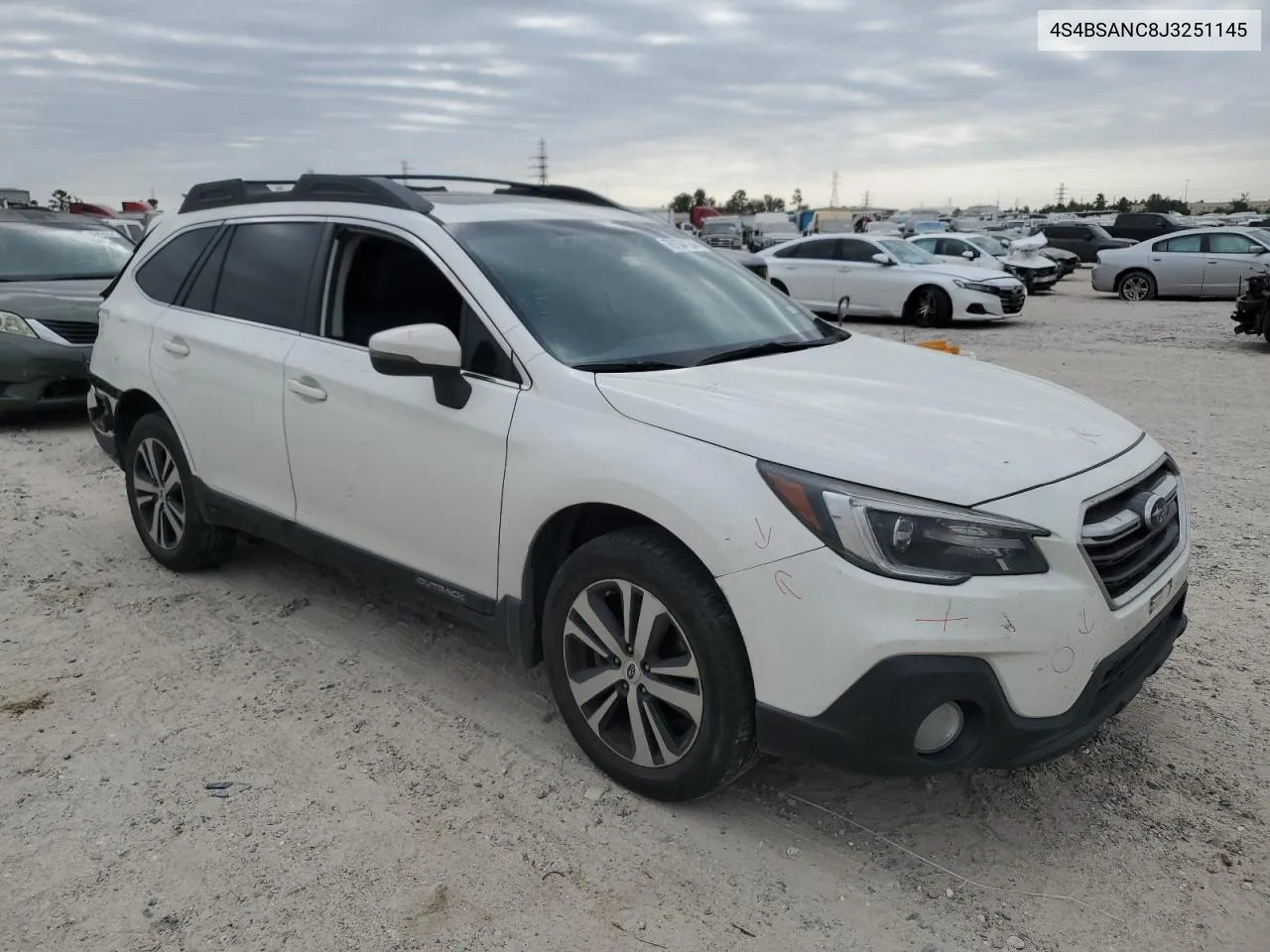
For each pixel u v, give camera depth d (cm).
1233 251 2097
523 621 324
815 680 255
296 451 390
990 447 273
